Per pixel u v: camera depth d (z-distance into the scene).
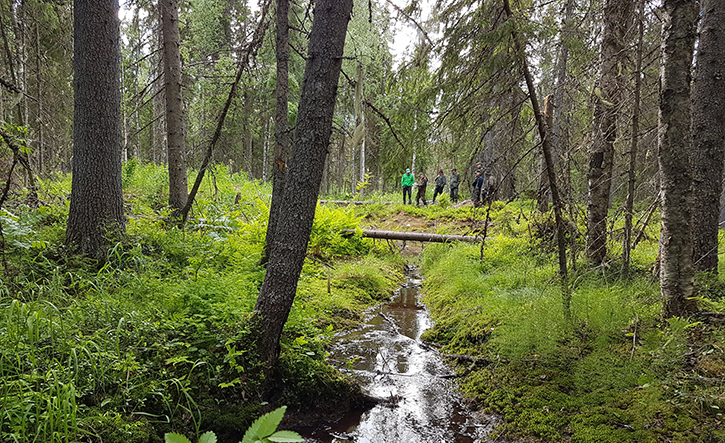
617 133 5.12
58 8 10.76
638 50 4.18
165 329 3.31
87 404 2.52
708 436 2.55
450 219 12.65
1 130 3.58
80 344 2.74
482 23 3.78
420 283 8.61
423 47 4.38
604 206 5.57
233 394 3.04
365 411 3.55
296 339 3.70
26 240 4.43
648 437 2.69
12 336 2.59
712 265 4.96
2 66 10.13
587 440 2.82
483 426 3.29
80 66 4.68
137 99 7.31
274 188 5.70
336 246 9.04
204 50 17.48
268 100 16.41
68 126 13.92
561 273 4.31
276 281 3.27
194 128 17.12
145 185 10.80
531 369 3.80
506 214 5.05
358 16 13.03
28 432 2.12
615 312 4.07
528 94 4.00
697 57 5.09
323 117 3.15
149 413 2.62
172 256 5.32
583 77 4.24
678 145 3.61
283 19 5.54
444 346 4.90
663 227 3.82
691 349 3.34
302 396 3.41
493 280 6.25
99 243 4.73
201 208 8.16
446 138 4.70
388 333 5.40
